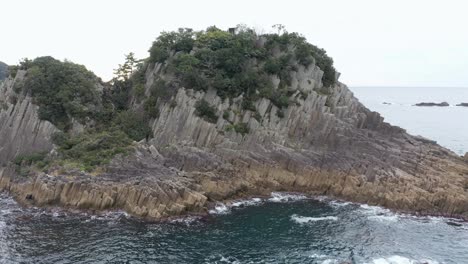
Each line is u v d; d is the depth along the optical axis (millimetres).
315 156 84438
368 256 56312
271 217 69500
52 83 90938
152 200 67562
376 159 83000
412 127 174000
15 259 53188
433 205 72562
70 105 88625
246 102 92000
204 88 92312
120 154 77875
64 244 57844
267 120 91500
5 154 84750
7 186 78625
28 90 89938
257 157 83562
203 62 96250
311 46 106562
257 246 58719
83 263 52969
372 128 97688
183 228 64125
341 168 81750
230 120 90250
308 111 92875
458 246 59969
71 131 88500
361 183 78812
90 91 93875
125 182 71250
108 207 68750
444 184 76000
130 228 63469
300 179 81750
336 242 60406
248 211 72000
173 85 92938
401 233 64000
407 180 77562
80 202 68625
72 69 95312
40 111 86438
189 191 70125
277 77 98250
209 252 56719
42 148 84125
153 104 93438
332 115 91188
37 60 97312
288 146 88688
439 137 146750
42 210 68875
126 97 103062
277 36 104750
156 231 62750
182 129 87562
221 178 77562
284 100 91750
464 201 71250
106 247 57344
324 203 76562
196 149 82625
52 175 73875
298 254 56500
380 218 69625
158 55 98500
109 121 94625
